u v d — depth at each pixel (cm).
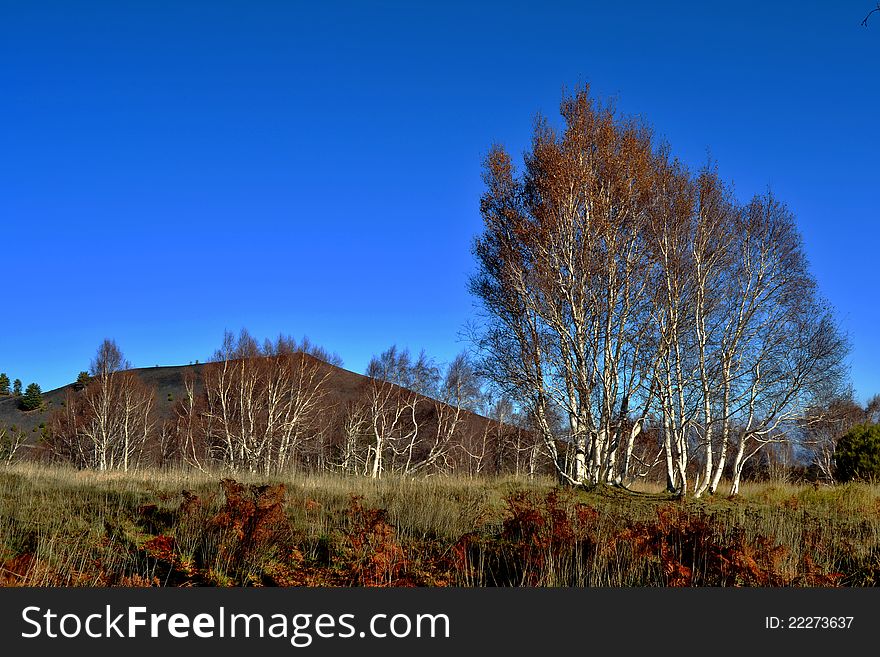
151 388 6284
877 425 2395
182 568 771
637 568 777
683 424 1730
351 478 1769
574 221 1952
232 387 4606
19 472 1691
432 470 4325
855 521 1220
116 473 1902
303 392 4638
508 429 4319
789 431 1861
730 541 845
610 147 1977
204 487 1441
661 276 1877
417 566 803
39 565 684
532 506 1120
